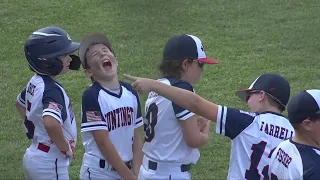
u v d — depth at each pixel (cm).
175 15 3547
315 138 1190
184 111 1375
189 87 1369
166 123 1404
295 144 1185
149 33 3306
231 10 3606
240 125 1243
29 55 1509
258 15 3534
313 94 1184
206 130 1430
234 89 2655
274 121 1259
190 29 3359
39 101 1491
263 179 1235
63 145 1466
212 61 1427
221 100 2547
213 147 2172
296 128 1198
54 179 1521
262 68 2877
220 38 3241
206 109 1250
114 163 1423
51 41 1502
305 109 1173
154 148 1427
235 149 1257
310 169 1145
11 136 2281
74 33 3331
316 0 3750
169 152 1416
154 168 1429
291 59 2967
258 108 1287
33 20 3525
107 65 1449
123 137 1470
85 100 1440
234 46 3136
